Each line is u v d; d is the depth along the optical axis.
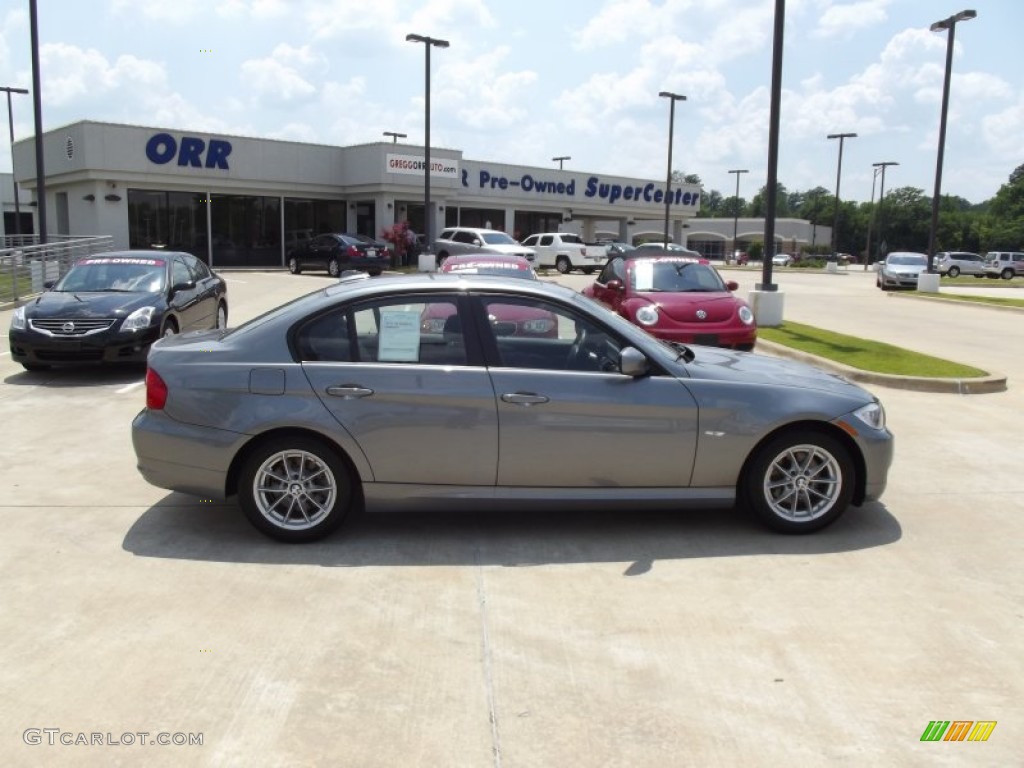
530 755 2.97
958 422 8.27
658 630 3.90
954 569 4.64
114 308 10.23
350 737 3.06
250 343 4.94
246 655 3.62
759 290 15.84
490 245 32.50
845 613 4.09
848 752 3.00
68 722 3.13
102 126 31.25
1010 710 3.28
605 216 51.72
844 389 5.21
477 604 4.15
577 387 4.86
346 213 38.88
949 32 25.39
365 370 4.84
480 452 4.85
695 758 2.96
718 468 4.98
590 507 4.98
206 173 33.84
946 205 126.50
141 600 4.15
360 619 3.97
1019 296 27.19
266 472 4.87
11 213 51.16
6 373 10.60
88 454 6.85
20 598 4.16
